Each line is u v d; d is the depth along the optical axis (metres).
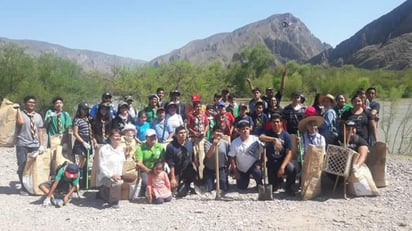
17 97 27.22
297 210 7.71
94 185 8.84
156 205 8.21
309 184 8.42
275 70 71.12
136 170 8.63
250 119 10.52
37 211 7.78
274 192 9.09
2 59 27.72
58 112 9.59
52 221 7.21
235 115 12.04
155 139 8.77
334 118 9.68
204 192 9.10
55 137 9.27
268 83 62.19
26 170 8.92
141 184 8.82
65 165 8.44
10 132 8.95
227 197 8.75
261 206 8.01
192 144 9.29
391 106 18.50
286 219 7.20
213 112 10.79
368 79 57.41
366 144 8.95
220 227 6.85
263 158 8.84
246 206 8.03
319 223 6.97
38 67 29.84
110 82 35.59
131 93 35.12
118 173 8.16
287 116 9.97
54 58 31.38
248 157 9.12
